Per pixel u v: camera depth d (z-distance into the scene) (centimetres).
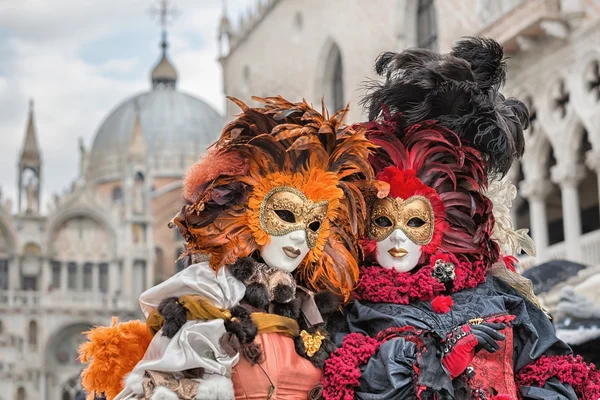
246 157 392
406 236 417
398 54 450
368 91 455
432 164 430
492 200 468
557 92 1944
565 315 654
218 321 360
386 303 410
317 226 398
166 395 346
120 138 6862
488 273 445
